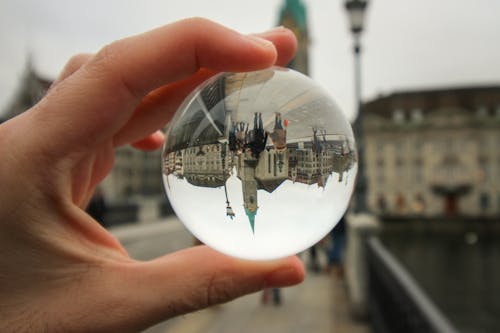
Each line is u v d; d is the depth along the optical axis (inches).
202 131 6.3
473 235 189.6
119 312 6.4
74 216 6.3
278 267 7.2
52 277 6.2
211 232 6.4
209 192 6.2
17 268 6.0
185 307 6.8
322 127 6.4
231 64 6.6
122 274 6.6
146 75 6.2
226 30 6.5
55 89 6.0
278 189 6.1
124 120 6.3
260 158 6.1
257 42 6.7
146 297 6.5
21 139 5.8
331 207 6.6
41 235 6.0
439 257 128.6
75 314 6.2
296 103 6.3
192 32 6.4
